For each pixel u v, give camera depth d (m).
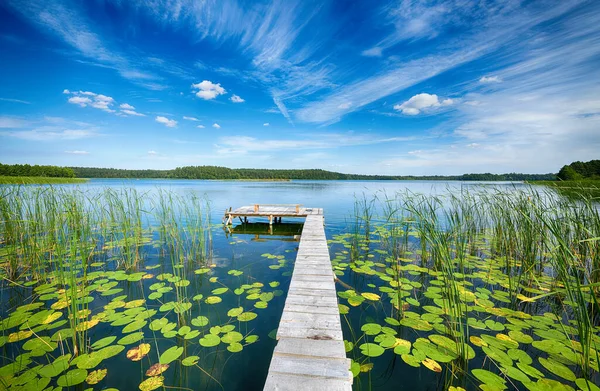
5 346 2.21
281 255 5.20
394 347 2.15
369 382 1.91
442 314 2.76
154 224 8.10
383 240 6.04
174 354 2.05
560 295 3.27
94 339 2.30
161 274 4.00
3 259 4.19
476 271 4.04
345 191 24.17
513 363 1.95
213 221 9.34
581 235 3.52
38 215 4.41
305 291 2.77
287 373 1.56
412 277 3.88
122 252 4.68
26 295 3.23
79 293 3.21
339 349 1.80
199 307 2.98
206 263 4.64
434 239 2.81
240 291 3.39
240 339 2.32
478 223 6.28
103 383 1.83
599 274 3.30
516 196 4.58
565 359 2.00
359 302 3.09
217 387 1.84
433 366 1.89
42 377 1.79
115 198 5.99
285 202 14.54
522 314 2.74
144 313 2.74
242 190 24.86
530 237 3.70
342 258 4.87
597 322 2.64
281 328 2.06
